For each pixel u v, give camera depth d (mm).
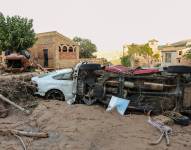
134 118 8953
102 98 10258
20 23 32125
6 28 31906
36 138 7363
